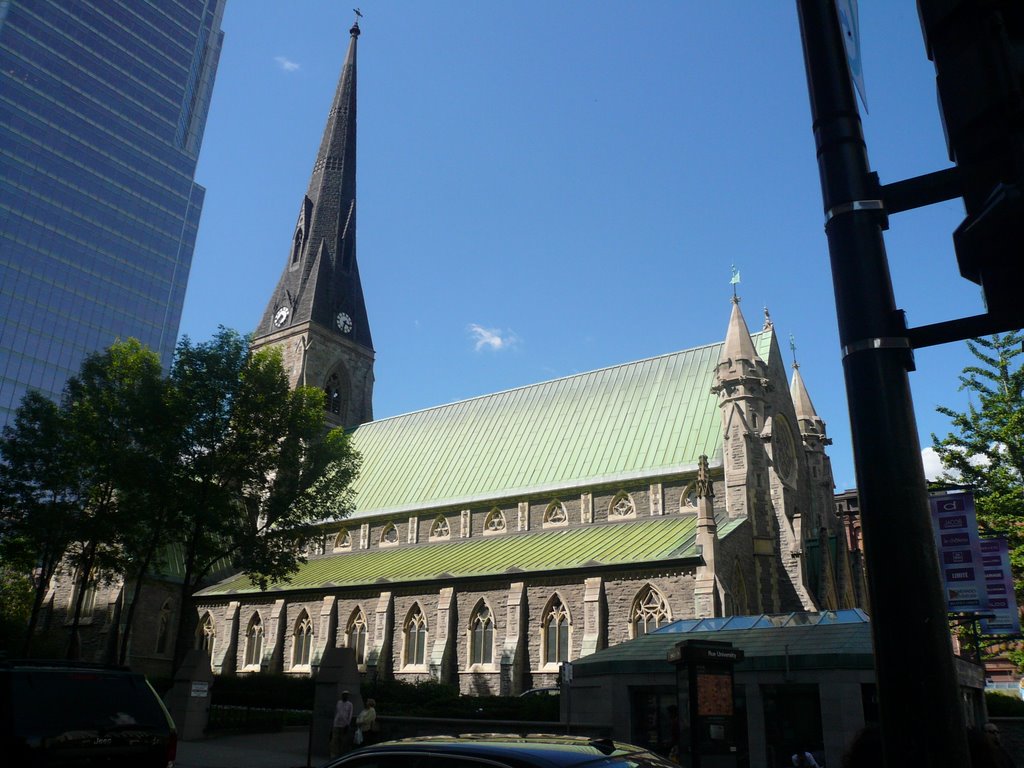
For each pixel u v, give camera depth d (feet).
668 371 198.90
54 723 42.14
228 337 150.61
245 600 201.87
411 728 103.96
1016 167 12.19
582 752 24.32
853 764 21.15
